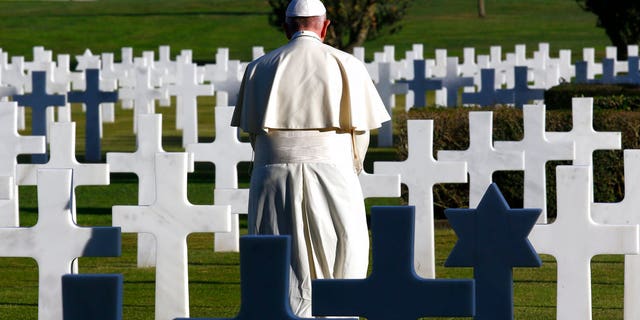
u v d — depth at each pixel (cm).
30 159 5569
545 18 18662
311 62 1775
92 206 3984
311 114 1750
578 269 1611
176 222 1800
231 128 2708
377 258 1084
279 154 1778
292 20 1822
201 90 5688
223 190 2389
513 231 1246
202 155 2720
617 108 3994
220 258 2866
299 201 1767
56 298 1520
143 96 6088
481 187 2545
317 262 1777
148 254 2731
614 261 2758
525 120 2634
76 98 5488
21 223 3569
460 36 16388
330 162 1775
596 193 3509
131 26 17650
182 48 15525
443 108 3894
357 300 1090
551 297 2333
